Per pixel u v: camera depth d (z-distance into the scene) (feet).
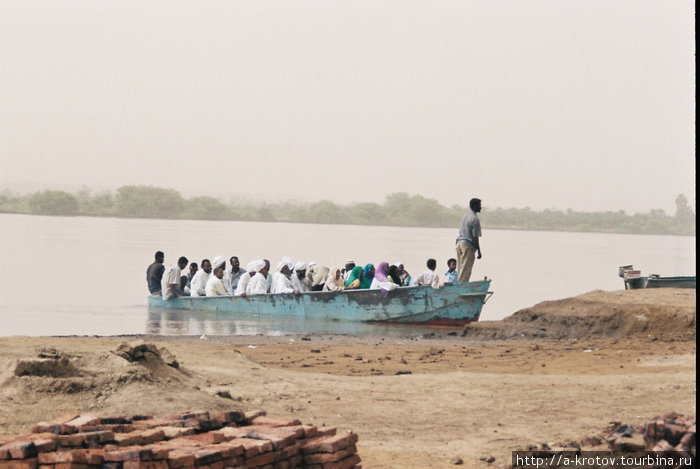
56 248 208.03
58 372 38.01
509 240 424.46
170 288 92.48
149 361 41.57
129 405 36.01
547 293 126.93
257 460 28.07
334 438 29.99
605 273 180.24
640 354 58.18
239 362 50.85
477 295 79.36
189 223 516.32
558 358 57.06
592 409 39.96
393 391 44.04
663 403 40.57
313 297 83.35
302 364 53.72
